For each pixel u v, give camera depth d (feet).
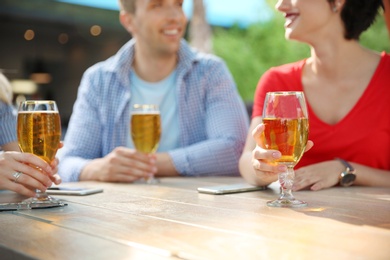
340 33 6.54
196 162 7.65
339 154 6.71
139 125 6.38
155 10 8.32
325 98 6.79
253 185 5.36
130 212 3.89
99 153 8.80
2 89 6.91
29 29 36.42
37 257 2.62
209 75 8.67
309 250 2.67
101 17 34.91
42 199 4.47
